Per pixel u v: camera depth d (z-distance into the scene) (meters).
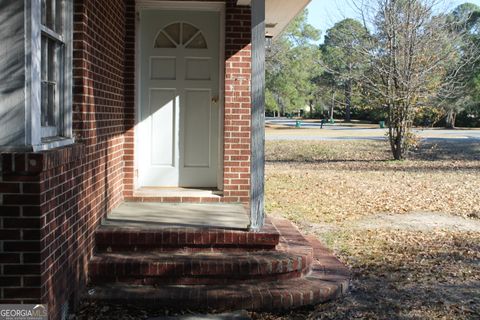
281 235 6.82
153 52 8.12
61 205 4.48
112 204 6.96
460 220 10.65
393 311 5.41
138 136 7.95
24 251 3.94
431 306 5.61
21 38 3.97
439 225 10.09
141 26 8.07
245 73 7.88
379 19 21.97
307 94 49.91
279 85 45.88
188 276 5.48
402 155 23.22
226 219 6.64
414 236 9.09
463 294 6.04
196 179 8.24
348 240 8.70
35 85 4.08
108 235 5.80
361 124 55.12
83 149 5.11
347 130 43.19
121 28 7.41
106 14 6.34
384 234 9.20
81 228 5.17
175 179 8.23
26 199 3.92
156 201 7.76
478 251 8.13
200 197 7.81
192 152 8.24
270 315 5.14
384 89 22.41
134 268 5.43
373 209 11.70
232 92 7.88
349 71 25.70
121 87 7.47
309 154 25.98
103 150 6.28
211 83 8.19
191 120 8.21
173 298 5.14
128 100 7.71
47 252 4.10
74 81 5.22
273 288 5.39
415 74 21.64
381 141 30.91
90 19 5.48
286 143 30.23
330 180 16.53
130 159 7.72
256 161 6.07
